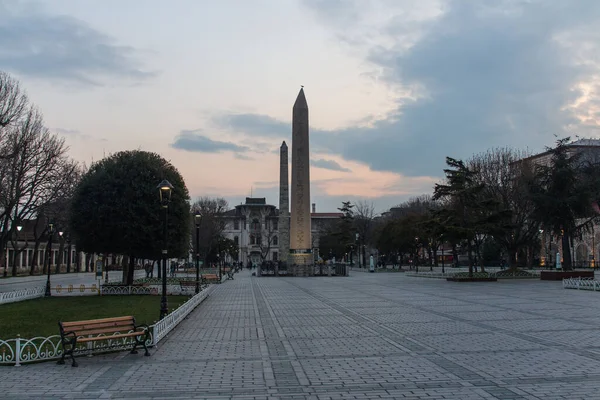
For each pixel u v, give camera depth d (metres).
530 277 47.56
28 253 76.62
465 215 47.22
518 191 49.81
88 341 11.74
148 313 21.56
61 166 50.09
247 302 25.70
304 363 11.06
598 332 14.77
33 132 42.28
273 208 130.12
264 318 19.02
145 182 33.62
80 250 34.56
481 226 44.00
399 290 33.56
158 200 33.41
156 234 33.53
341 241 90.56
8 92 37.69
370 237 96.44
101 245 33.62
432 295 29.00
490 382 9.27
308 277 55.25
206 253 83.62
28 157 42.25
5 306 25.02
